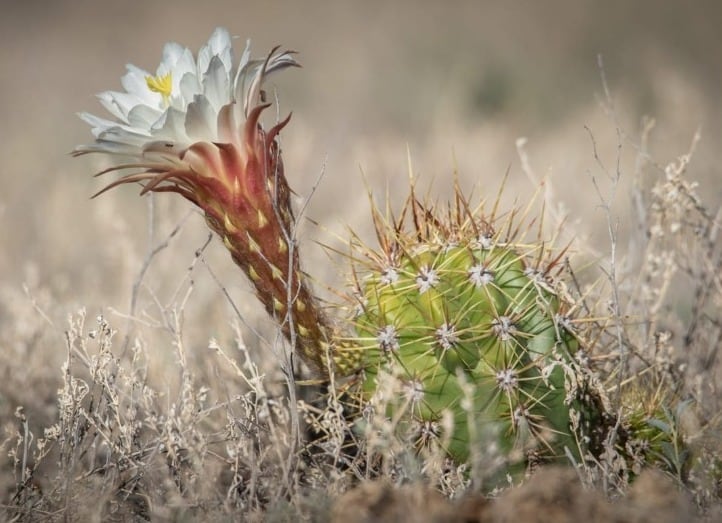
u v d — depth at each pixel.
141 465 6.37
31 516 6.34
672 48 25.47
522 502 5.11
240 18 36.12
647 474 5.47
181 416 6.67
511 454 5.88
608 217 7.00
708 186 12.14
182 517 5.94
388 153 15.80
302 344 6.30
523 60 26.16
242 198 5.99
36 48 35.19
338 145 17.31
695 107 16.36
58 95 26.84
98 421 6.95
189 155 5.92
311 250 10.23
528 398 6.00
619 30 28.02
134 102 6.38
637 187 9.02
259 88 6.01
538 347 6.07
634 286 8.12
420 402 5.95
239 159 5.95
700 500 5.96
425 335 5.93
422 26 30.53
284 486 6.00
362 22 32.91
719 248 8.30
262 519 5.93
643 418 6.44
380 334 6.01
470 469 6.02
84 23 38.84
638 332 7.79
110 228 11.89
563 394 6.07
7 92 27.72
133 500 6.65
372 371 6.14
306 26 34.09
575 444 6.13
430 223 6.50
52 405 8.16
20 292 10.30
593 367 6.50
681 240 8.38
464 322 5.98
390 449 5.90
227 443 6.69
